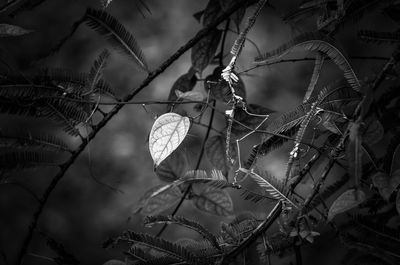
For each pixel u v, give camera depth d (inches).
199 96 38.4
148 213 41.3
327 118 36.4
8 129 37.3
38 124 121.5
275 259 44.3
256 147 37.4
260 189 37.8
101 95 39.1
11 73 36.5
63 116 38.1
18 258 38.7
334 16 36.9
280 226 35.7
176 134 34.9
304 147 38.9
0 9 38.4
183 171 41.8
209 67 92.1
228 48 53.3
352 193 33.6
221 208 41.8
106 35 38.9
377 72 37.0
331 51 34.9
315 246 37.8
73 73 37.9
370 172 36.9
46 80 37.4
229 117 37.1
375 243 35.4
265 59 34.5
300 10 42.2
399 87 38.0
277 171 78.7
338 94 36.1
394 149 35.3
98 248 120.0
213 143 43.1
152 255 35.6
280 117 36.4
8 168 37.1
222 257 35.1
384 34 37.4
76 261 38.5
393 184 34.4
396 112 38.4
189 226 35.4
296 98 115.5
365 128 35.4
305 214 35.0
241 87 42.2
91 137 38.8
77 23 39.1
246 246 35.3
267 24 117.7
